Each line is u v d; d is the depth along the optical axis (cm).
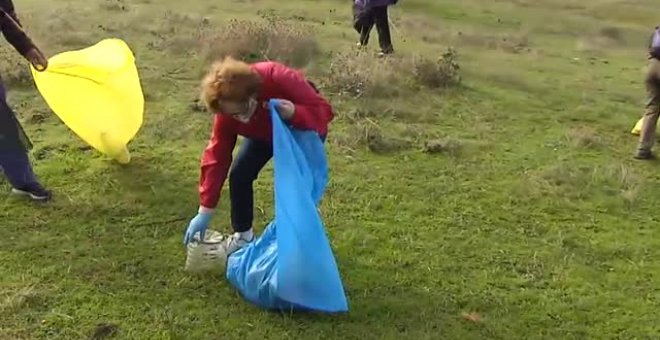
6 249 518
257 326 451
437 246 555
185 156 693
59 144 699
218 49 1023
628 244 577
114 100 634
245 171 486
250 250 481
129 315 455
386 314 468
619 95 1059
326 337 444
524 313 479
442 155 734
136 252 524
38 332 437
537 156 755
